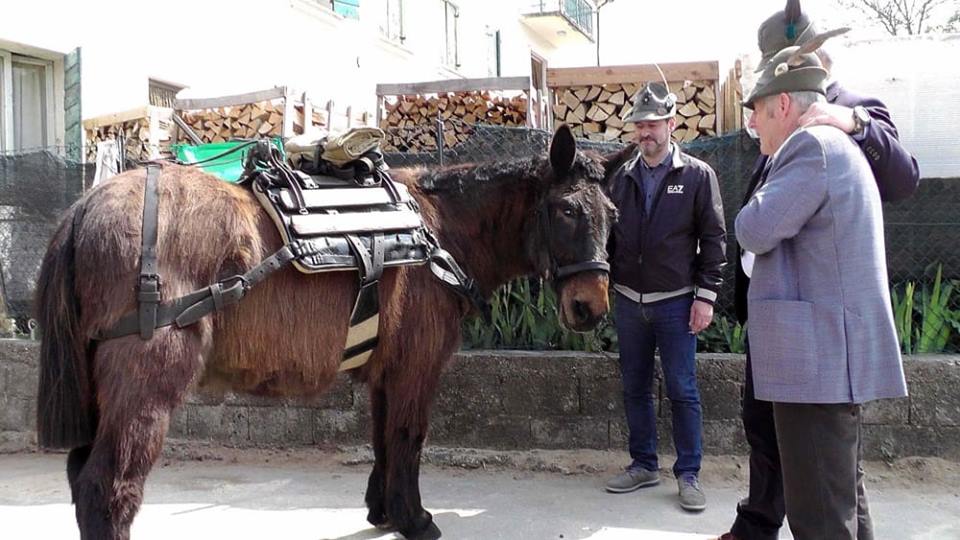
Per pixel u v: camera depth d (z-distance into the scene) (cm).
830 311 228
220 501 405
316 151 308
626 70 555
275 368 281
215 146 559
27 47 712
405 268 314
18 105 737
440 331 325
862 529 263
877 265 231
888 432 435
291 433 490
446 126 586
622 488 413
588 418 459
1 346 518
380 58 1327
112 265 251
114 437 244
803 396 228
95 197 266
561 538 353
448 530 362
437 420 471
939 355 454
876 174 263
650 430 418
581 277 320
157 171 275
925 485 416
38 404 263
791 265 238
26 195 575
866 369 226
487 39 1759
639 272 395
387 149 586
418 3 1457
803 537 233
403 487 333
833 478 229
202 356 262
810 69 248
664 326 396
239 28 979
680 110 553
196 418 499
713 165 489
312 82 1133
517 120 573
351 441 484
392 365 323
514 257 360
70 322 258
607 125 561
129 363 247
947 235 471
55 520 375
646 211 392
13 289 572
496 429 466
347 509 393
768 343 236
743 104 275
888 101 531
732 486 425
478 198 349
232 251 268
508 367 465
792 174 231
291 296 280
